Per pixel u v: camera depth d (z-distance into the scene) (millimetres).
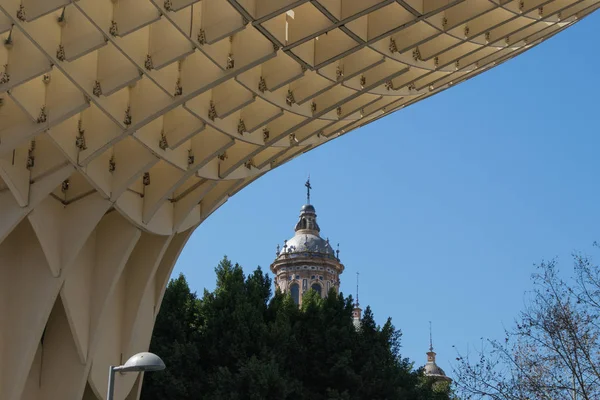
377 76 36938
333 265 125812
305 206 132000
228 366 58875
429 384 65312
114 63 31625
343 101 37531
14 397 34469
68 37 29422
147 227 39375
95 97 31516
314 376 60531
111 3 29344
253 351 59219
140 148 36531
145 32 31688
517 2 35125
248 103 35375
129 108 33656
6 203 33875
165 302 62000
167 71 32969
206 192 40938
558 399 37344
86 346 37625
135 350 42375
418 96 43094
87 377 37719
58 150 34031
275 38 31984
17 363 34812
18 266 35844
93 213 36406
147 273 41281
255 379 54875
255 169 42000
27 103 30578
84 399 40594
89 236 38594
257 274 69188
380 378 60250
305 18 32625
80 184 36938
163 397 56875
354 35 32781
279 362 58688
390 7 33094
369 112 41500
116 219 39125
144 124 33594
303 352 60719
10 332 35156
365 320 64062
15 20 26938
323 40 34281
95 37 29281
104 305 38188
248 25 33156
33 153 34188
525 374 38125
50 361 37594
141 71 31344
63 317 37938
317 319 63062
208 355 59531
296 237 128875
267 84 35219
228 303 62125
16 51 29031
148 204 39000
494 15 35531
